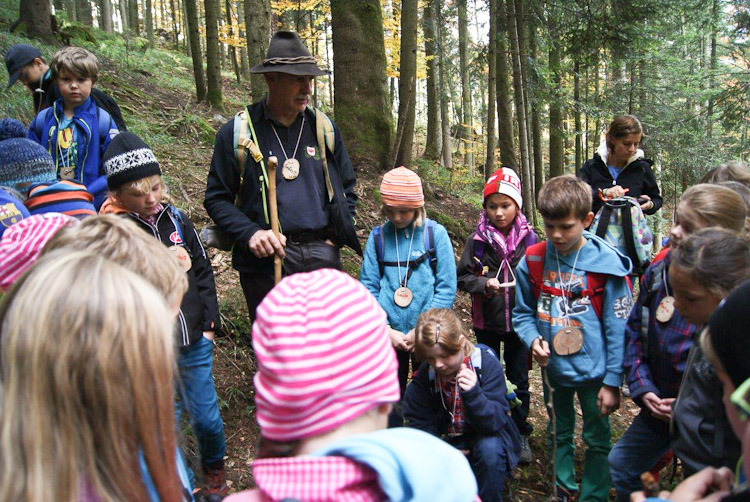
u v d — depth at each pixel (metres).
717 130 19.25
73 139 3.31
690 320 1.81
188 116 8.30
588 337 2.77
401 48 6.77
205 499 2.71
